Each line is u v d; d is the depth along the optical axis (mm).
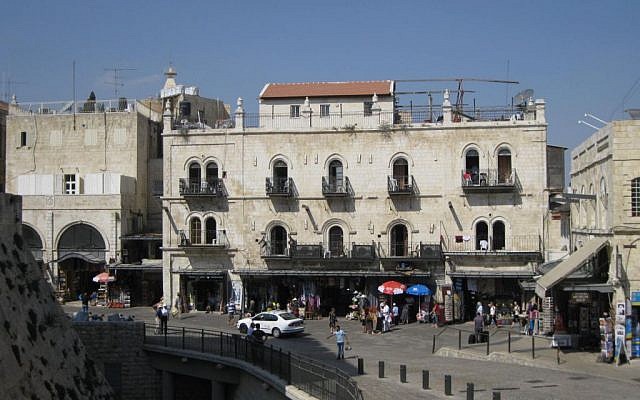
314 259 60531
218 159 63219
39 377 29859
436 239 59281
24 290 31688
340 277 60688
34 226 69250
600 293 39656
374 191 60500
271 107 64875
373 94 63531
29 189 70438
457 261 58125
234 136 62906
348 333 51719
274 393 35156
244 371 40344
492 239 58312
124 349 47469
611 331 35781
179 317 60344
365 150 60750
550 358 36906
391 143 60281
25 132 73062
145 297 68375
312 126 62031
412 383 32156
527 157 58000
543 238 57406
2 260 30828
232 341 43062
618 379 31906
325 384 28391
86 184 69250
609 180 37500
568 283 38500
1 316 28703
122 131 71938
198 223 63719
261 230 62375
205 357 43250
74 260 70188
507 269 57438
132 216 70688
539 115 57812
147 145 74125
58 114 72875
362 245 59750
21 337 29703
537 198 57688
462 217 58906
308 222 61594
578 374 33219
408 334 51062
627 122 36625
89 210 68625
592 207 42594
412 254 58531
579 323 42562
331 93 64438
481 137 58750
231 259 62906
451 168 59219
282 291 62250
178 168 63906
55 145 72688
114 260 67938
